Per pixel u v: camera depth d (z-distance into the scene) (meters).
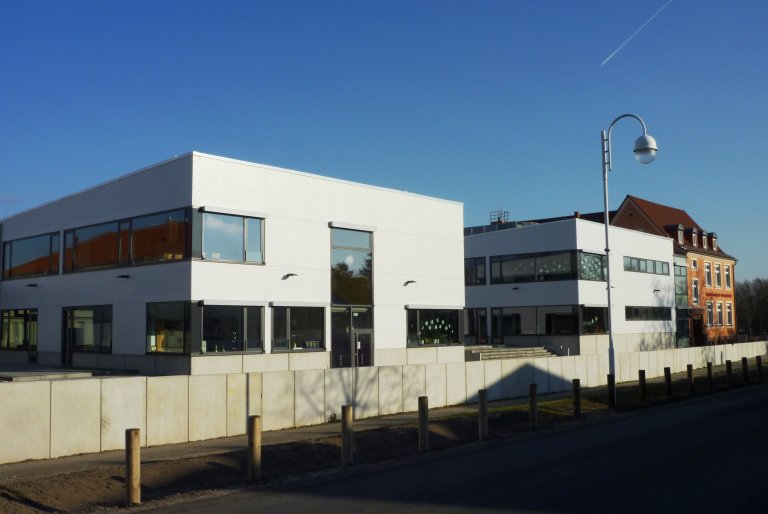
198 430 16.66
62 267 30.78
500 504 8.98
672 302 53.25
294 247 27.48
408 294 31.97
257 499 9.67
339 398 20.06
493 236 46.09
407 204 32.25
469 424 16.83
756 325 79.06
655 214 60.53
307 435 17.00
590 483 10.20
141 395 15.67
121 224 27.59
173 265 24.89
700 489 9.69
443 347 33.34
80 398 14.66
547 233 43.56
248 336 25.75
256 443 10.90
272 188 26.88
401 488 10.17
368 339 30.11
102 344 28.11
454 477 10.93
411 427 16.02
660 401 22.44
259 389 18.02
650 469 11.24
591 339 42.81
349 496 9.71
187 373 23.95
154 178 26.11
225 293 25.05
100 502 9.57
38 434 13.95
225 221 25.38
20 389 13.73
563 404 21.50
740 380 30.53
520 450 13.64
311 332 27.92
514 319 44.72
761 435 14.95
